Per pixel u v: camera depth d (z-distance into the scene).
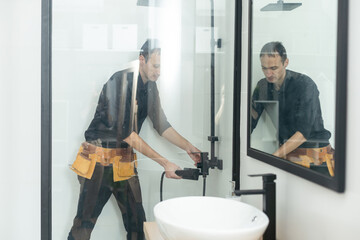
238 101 1.93
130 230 1.87
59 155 1.80
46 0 1.74
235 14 1.91
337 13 1.08
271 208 1.30
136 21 1.83
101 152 1.83
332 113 1.11
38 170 2.10
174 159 1.90
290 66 1.37
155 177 1.89
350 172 1.05
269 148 1.55
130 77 1.84
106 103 1.83
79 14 1.78
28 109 2.08
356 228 1.02
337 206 1.10
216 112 1.92
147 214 1.89
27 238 2.11
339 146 1.07
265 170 1.61
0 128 2.07
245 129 1.85
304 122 1.27
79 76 1.79
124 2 1.81
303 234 1.29
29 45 2.06
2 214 2.09
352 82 1.04
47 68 1.76
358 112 1.01
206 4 1.89
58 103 1.78
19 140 2.08
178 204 1.40
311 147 1.23
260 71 1.64
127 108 1.85
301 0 1.29
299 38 1.31
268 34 1.55
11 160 2.08
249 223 1.27
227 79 1.93
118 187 1.86
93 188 1.83
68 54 1.78
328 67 1.13
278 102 1.47
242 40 1.89
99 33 1.80
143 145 1.87
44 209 1.79
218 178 1.94
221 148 1.94
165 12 1.85
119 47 1.82
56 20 1.76
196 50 1.89
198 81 1.90
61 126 1.79
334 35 1.10
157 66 1.86
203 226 1.38
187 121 1.90
